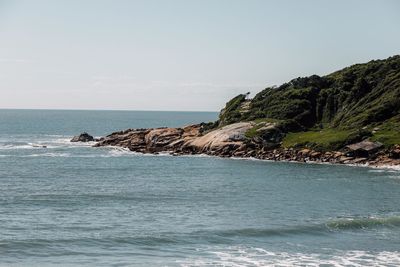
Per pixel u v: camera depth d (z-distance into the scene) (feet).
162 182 249.34
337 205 187.52
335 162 330.34
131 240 128.57
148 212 169.99
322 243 130.41
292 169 300.20
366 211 176.35
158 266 107.86
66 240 126.82
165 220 156.76
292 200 198.08
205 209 177.27
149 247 123.54
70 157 364.79
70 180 252.62
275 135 385.70
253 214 168.76
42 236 131.13
